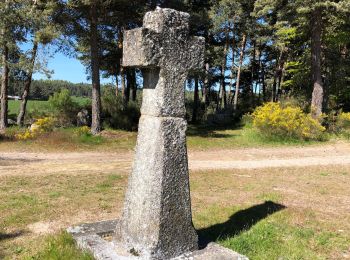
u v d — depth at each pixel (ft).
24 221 21.71
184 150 15.79
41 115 82.94
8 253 17.02
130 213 15.85
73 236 17.34
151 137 15.53
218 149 59.72
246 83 156.15
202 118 116.26
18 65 70.49
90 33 68.95
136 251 15.24
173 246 15.43
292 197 29.22
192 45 15.74
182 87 15.69
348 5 65.82
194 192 30.22
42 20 65.57
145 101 16.03
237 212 24.07
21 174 36.27
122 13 69.87
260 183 34.53
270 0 73.46
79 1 60.49
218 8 108.27
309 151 58.03
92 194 28.48
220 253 15.85
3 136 63.26
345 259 17.51
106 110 78.84
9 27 68.08
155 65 14.97
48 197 27.20
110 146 59.93
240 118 101.60
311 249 18.42
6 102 76.79
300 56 103.35
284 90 127.13
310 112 75.92
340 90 92.22
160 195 15.17
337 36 86.48
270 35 117.70
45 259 15.56
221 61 124.77
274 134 66.80
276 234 19.95
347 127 73.26
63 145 58.59
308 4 69.67
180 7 73.31
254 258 16.98
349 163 47.55
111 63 91.45
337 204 27.53
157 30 14.93
